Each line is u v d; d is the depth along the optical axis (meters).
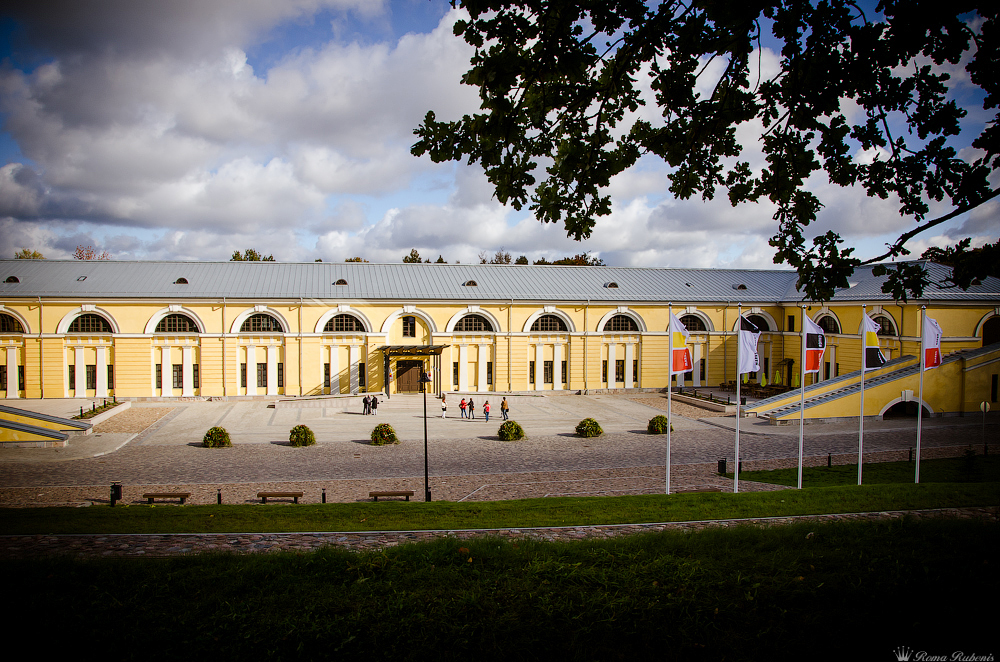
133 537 13.94
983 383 41.97
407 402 49.12
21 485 24.84
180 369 49.31
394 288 53.91
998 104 6.97
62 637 8.10
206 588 9.52
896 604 8.62
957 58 7.19
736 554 10.84
